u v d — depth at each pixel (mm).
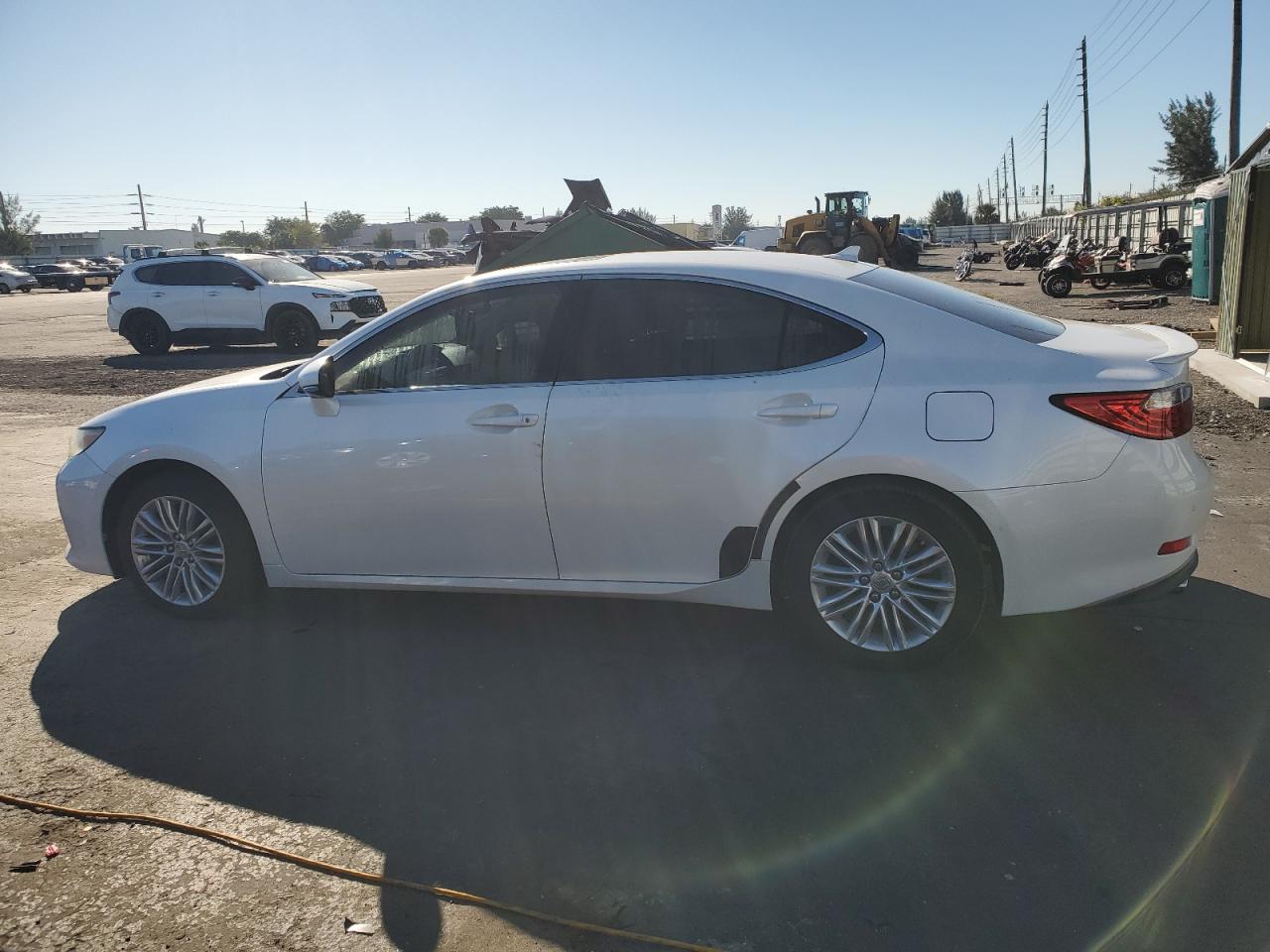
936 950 2342
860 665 3770
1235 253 10562
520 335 3996
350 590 4926
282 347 16922
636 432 3742
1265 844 2686
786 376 3648
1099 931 2381
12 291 47688
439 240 119188
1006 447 3410
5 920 2566
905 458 3467
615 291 3914
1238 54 26172
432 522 4070
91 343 19234
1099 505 3410
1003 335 3592
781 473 3605
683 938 2418
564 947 2404
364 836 2875
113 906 2611
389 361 4164
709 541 3777
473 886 2643
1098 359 3508
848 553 3674
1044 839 2744
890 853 2709
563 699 3686
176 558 4531
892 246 34312
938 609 3613
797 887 2588
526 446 3867
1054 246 35531
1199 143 49156
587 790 3074
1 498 6883
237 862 2779
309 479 4184
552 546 3957
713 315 3791
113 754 3383
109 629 4500
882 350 3594
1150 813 2844
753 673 3828
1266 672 3684
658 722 3484
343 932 2484
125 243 101875
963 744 3256
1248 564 4828
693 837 2816
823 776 3096
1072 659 3840
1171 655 3844
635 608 4547
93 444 4555
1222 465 6750
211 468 4293
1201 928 2375
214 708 3699
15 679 3980
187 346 18609
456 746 3373
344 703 3713
